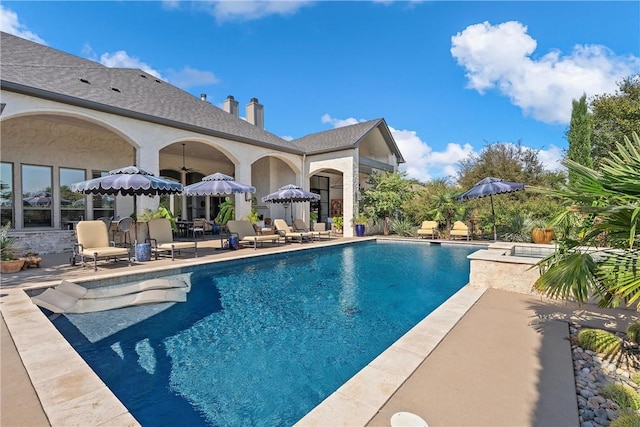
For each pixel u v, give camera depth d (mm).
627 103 16328
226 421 3041
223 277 8781
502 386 2857
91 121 10945
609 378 3094
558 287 3545
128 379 3744
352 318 5684
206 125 14641
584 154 15734
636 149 3381
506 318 4617
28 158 13039
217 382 3695
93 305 6082
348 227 18391
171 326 5281
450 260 11367
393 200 18625
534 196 19812
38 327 4074
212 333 5043
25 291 5945
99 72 14148
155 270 8062
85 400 2529
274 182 21109
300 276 8930
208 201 22594
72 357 3248
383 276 8914
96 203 15000
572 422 2387
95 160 14859
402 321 5547
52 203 13648
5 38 12984
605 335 3686
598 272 3279
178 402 3326
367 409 2514
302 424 2330
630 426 2213
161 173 20016
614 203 3189
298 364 4105
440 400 2643
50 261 9266
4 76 9281
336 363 4133
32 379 2822
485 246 14133
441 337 3906
